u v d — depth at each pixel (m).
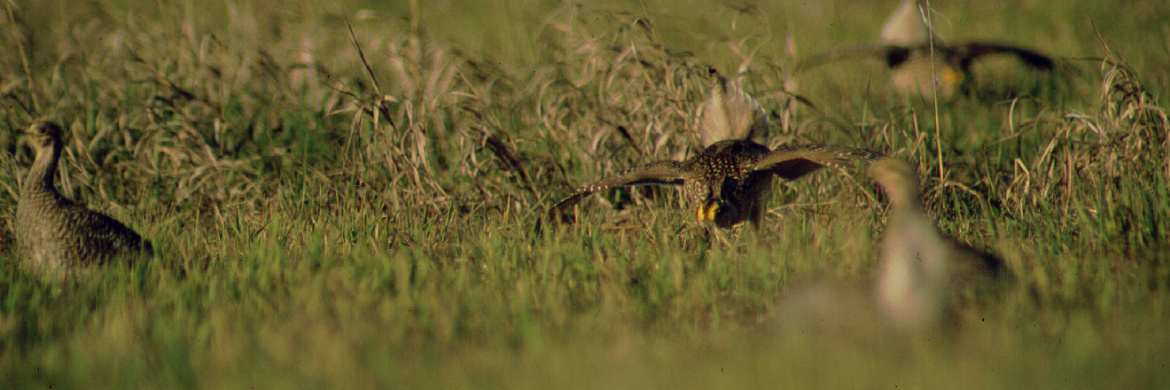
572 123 15.38
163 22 19.00
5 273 11.02
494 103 16.56
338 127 16.06
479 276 10.77
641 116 15.11
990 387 6.97
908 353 7.41
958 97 19.42
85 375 7.91
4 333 8.84
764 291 9.63
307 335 8.41
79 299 9.82
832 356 7.41
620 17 15.59
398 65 16.06
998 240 10.88
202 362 8.03
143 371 7.95
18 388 7.82
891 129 14.55
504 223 13.08
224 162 14.66
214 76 16.62
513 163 14.58
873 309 7.79
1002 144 15.08
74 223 10.78
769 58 16.55
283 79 16.88
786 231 11.77
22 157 14.79
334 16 18.08
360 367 7.77
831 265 10.32
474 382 7.47
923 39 21.03
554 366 7.61
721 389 7.11
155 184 15.06
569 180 14.84
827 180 13.99
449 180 14.80
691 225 12.65
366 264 10.73
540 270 10.49
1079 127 13.66
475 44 22.48
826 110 17.66
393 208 13.34
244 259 11.33
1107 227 10.97
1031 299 8.38
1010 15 28.52
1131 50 21.94
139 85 16.62
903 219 8.02
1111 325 7.99
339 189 14.44
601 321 8.76
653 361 7.60
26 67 16.16
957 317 7.84
